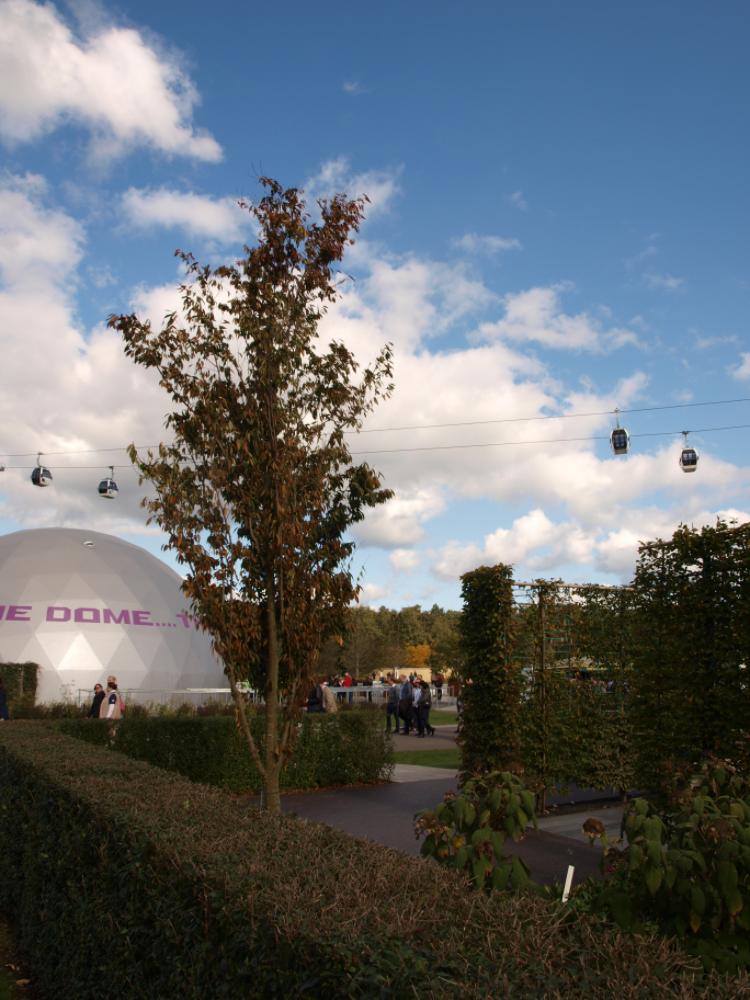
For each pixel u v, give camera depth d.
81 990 4.13
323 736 13.37
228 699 27.42
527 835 9.10
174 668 29.02
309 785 13.16
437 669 52.47
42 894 5.12
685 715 7.81
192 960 2.83
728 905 3.41
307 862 3.03
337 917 2.35
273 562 6.75
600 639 11.47
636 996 1.85
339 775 13.44
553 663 11.12
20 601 27.69
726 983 1.92
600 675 11.40
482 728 10.97
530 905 2.52
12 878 6.06
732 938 3.49
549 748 10.75
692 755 7.72
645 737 8.42
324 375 7.23
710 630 7.71
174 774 5.53
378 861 3.03
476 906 2.51
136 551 32.75
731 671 7.41
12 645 26.58
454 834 4.11
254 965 2.40
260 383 6.85
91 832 4.20
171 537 6.68
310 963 2.17
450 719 33.03
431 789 13.18
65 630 27.36
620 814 10.49
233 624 6.65
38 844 5.35
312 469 6.99
